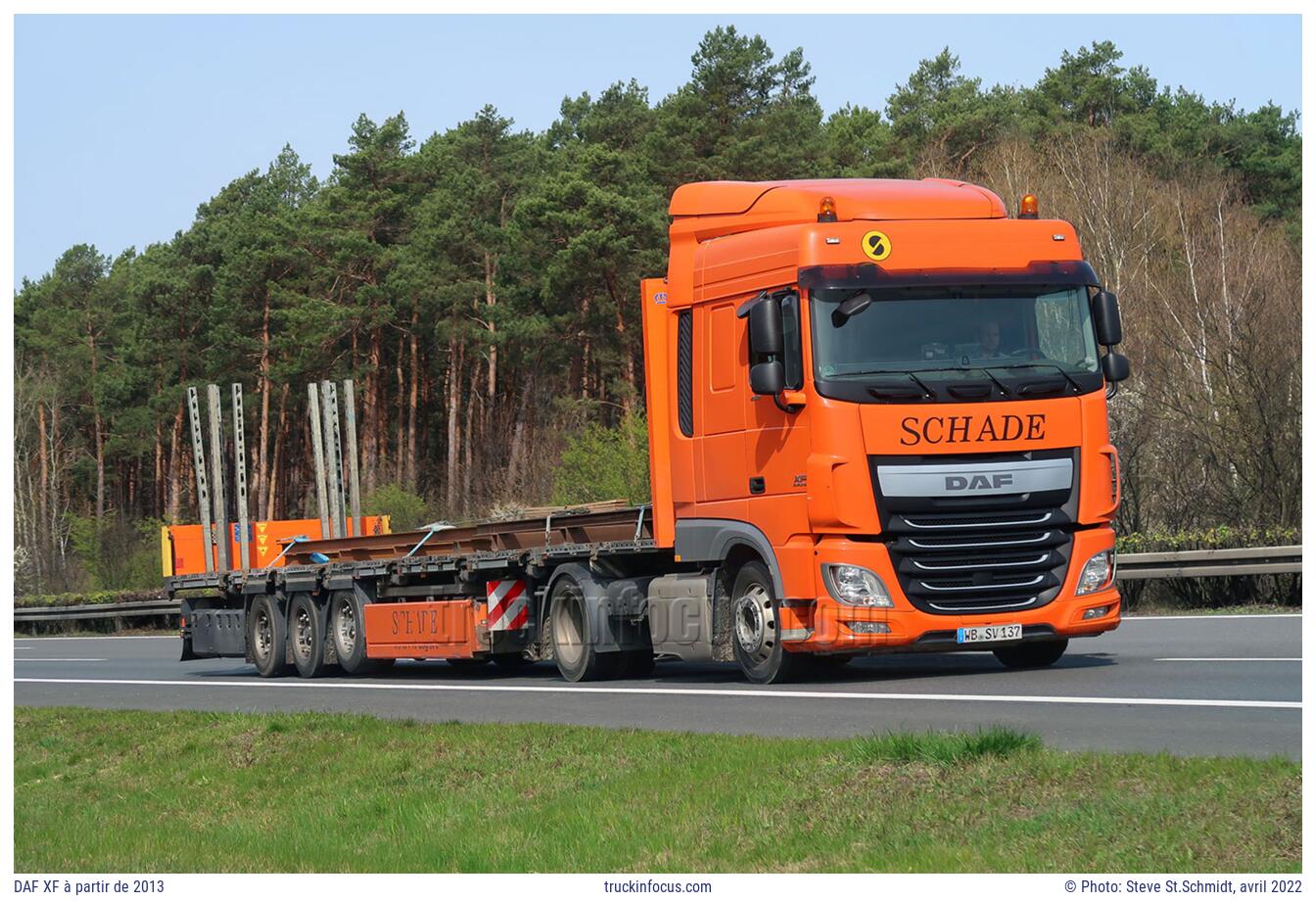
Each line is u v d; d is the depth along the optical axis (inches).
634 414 3193.9
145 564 4832.7
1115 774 668.1
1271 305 2272.4
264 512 5836.6
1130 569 1909.4
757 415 1154.0
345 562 1683.1
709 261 1205.1
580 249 4530.0
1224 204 4028.1
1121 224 3617.1
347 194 5910.4
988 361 1116.5
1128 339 2691.9
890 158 5206.7
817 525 1101.7
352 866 700.7
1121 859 575.5
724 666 1498.5
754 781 748.0
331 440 1860.2
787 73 5137.8
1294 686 999.0
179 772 1024.9
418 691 1387.8
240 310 5851.4
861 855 613.6
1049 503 1121.4
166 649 2532.0
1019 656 1244.5
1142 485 2277.3
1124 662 1221.1
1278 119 5605.3
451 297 5502.0
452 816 775.7
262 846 761.6
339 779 919.0
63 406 7677.2
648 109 5703.7
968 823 636.7
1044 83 6058.1
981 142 5255.9
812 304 1106.7
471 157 6323.8
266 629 1775.3
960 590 1111.6
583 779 813.2
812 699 1068.5
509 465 5012.3
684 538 1236.5
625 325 4790.8
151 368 6486.2
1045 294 1139.3
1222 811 604.7
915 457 1098.7
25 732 1285.7
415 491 5551.2
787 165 4591.5
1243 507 2161.7
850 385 1096.2
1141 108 5989.2
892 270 1117.7
